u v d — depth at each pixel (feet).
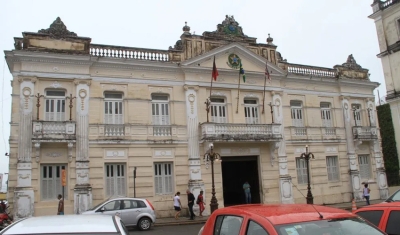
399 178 110.42
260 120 95.40
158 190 82.33
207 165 86.58
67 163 75.36
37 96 74.84
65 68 78.02
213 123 86.07
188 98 87.86
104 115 80.64
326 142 103.50
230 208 20.53
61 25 79.51
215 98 92.38
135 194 79.46
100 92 80.59
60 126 74.79
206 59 90.68
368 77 115.14
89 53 80.43
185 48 89.35
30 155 72.28
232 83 93.20
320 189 99.96
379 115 119.96
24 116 73.15
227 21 96.68
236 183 101.91
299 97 102.73
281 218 16.46
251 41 98.43
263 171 92.99
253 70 96.07
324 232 16.01
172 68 87.04
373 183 108.17
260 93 96.68
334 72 109.81
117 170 79.77
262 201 91.45
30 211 70.23
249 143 92.38
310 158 100.32
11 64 75.25
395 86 102.37
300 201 96.12
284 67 101.81
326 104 107.86
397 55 102.01
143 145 82.07
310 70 105.91
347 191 103.91
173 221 73.46
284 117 98.78
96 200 75.97
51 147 74.59
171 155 84.28
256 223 16.85
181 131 86.17
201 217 79.82
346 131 107.04
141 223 62.13
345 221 17.19
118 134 80.53
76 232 13.97
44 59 76.13
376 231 17.13
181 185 83.82
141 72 84.94
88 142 77.25
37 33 76.59
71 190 74.23
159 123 85.46
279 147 95.66
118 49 83.71
